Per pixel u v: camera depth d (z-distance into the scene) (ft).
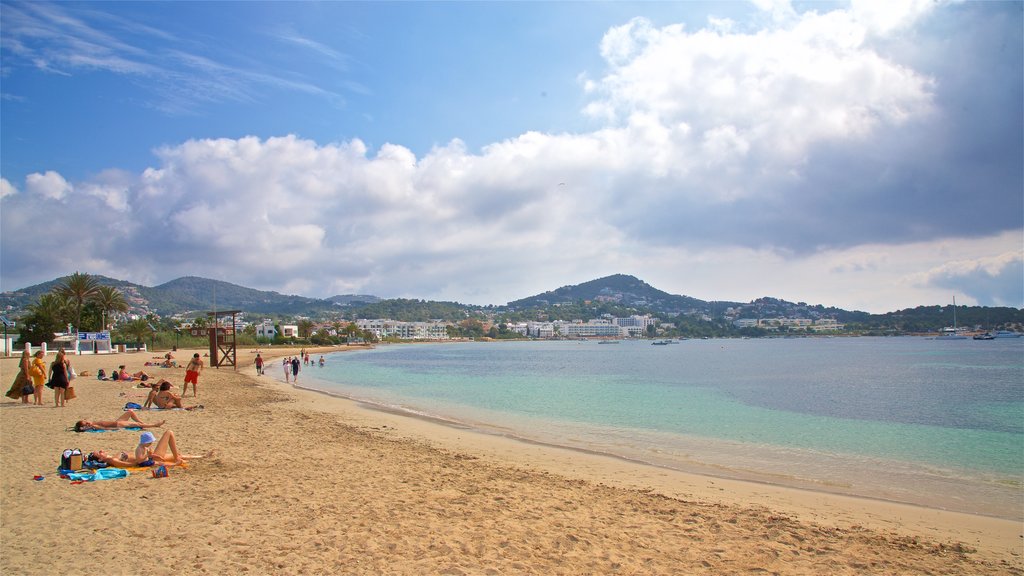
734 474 49.83
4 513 28.66
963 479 49.49
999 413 98.48
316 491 35.32
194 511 29.96
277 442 53.36
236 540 25.91
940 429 79.77
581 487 41.16
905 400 119.14
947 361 292.20
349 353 460.96
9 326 279.69
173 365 170.40
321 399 104.58
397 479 40.09
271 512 30.42
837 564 27.07
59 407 71.10
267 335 616.39
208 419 67.10
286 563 23.49
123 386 102.12
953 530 34.94
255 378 152.25
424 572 23.29
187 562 23.11
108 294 302.04
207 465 41.34
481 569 23.94
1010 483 47.98
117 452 43.47
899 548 30.30
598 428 76.95
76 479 35.06
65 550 23.94
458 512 32.14
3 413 64.85
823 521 35.78
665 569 25.17
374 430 67.56
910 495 43.68
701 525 32.24
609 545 27.91
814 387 150.92
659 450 61.05
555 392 132.67
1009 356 341.62
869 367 247.29
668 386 153.69
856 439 70.74
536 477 44.11
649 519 33.01
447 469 45.11
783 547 29.07
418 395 123.54
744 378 185.37
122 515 28.78
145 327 325.21
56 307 277.44
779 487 45.11
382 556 24.75
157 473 36.65
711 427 79.25
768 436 72.02
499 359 361.71
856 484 47.09
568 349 625.41
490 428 74.54
